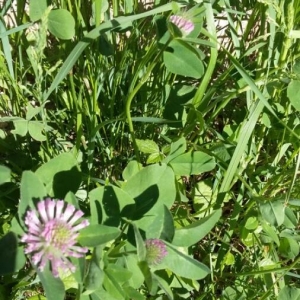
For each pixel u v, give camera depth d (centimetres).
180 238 19
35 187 17
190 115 25
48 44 27
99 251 17
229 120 29
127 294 19
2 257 16
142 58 24
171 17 21
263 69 25
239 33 29
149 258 18
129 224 19
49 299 16
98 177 27
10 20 27
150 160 24
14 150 25
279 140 27
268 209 23
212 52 22
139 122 26
